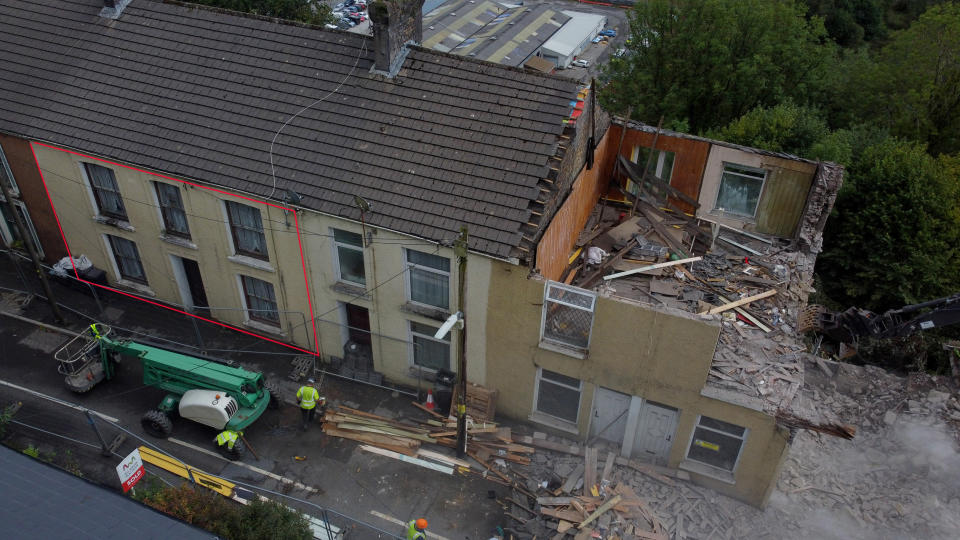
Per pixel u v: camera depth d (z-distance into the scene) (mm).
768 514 15383
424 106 16562
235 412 16000
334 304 17703
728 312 17062
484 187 15109
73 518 10570
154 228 18891
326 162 16297
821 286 27156
